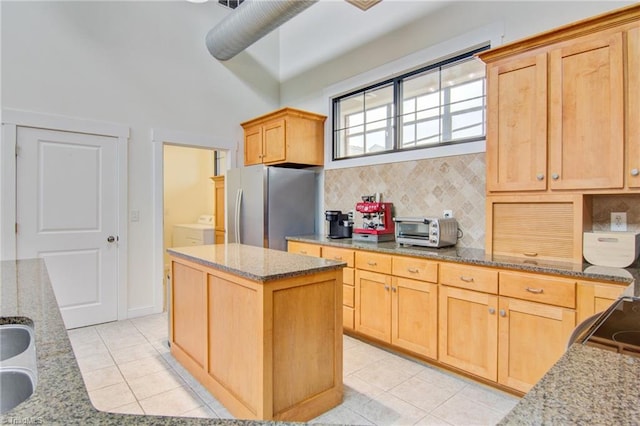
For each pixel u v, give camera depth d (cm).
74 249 348
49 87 333
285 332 190
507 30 278
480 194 295
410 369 262
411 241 304
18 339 122
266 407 180
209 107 441
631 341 95
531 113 231
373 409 211
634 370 78
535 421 58
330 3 430
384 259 289
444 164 319
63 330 110
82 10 351
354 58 402
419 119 350
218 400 218
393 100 369
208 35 425
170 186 654
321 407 206
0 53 309
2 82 310
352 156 411
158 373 254
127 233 378
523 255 240
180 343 272
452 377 249
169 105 408
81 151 351
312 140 431
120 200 373
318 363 205
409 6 347
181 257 264
